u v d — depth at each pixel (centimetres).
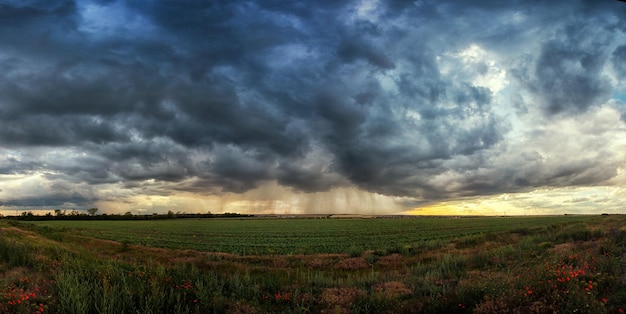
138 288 1032
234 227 8406
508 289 908
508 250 2155
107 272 1175
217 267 2386
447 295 995
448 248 3142
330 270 2370
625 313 704
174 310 920
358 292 1229
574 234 2530
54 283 1073
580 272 885
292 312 1043
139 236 5616
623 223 3300
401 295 1188
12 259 1437
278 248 3719
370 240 4488
